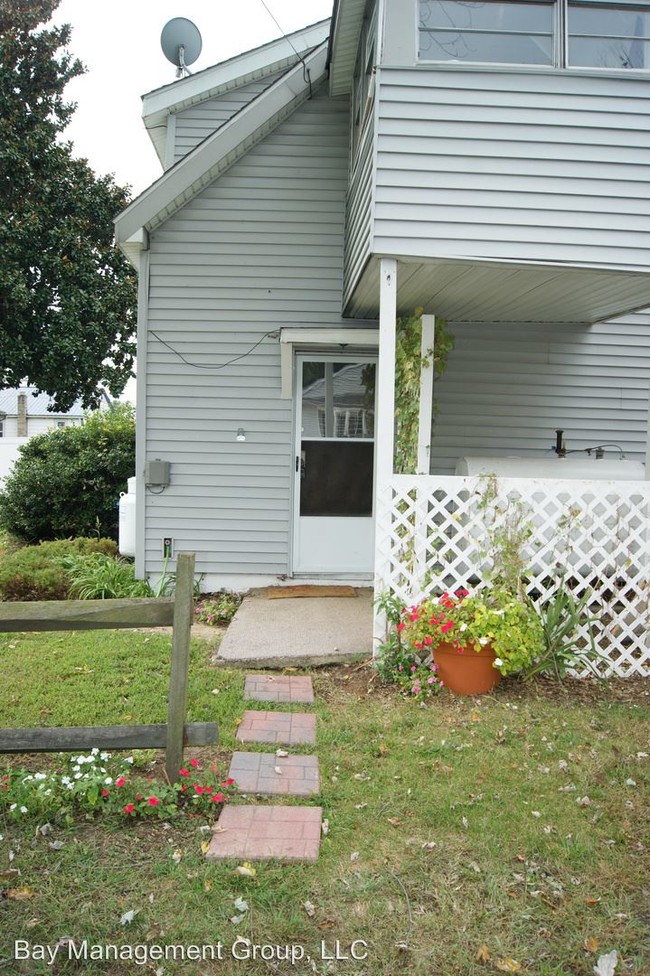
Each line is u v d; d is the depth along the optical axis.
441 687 4.88
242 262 7.52
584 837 3.15
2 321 14.87
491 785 3.60
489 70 5.01
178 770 3.38
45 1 15.38
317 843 3.06
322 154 7.49
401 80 5.00
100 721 4.27
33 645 5.82
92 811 3.24
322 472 7.71
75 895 2.71
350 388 7.70
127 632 6.25
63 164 15.26
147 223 7.29
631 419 8.09
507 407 7.96
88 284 15.52
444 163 5.02
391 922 2.62
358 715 4.48
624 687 5.05
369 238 5.16
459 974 2.40
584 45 5.11
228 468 7.61
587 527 5.30
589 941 2.54
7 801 3.23
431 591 5.32
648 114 5.08
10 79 14.85
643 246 5.11
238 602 7.25
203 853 2.97
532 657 4.88
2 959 2.42
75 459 11.71
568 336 7.98
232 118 6.95
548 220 5.07
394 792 3.52
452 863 2.96
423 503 5.20
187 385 7.56
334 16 5.91
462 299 6.52
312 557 7.73
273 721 4.35
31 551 8.61
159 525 7.60
